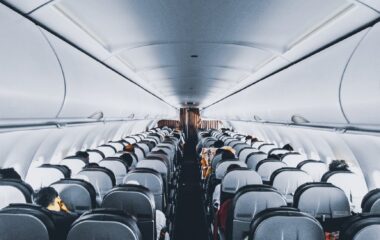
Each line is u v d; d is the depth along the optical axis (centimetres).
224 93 1342
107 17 391
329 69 397
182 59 655
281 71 608
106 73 590
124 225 221
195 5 354
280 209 262
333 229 370
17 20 284
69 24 370
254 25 418
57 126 443
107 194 350
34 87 314
